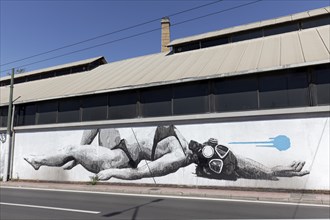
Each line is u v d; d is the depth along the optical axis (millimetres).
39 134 20188
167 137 16000
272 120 13688
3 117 22391
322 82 12977
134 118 16891
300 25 18922
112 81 18797
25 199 12156
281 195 12109
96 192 14547
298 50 14516
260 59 14773
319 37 15664
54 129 19641
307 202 10969
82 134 18578
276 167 13344
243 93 14438
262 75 14188
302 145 12992
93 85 19141
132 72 19641
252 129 14031
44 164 19625
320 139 12719
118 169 17125
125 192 14398
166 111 16156
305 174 12805
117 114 17547
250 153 13930
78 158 18484
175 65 18203
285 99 13539
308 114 13055
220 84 15023
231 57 16531
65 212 9250
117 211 9391
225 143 14531
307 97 13148
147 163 16359
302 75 13406
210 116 14820
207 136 15008
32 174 20000
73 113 19094
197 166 15047
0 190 15688
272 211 9328
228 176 14266
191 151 15289
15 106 21594
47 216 8641
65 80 23547
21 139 20891
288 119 13398
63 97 18938
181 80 15250
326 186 12406
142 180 16375
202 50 19922
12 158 20938
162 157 16000
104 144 17750
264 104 13914
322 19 18438
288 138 13273
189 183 15133
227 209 9711
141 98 16969
